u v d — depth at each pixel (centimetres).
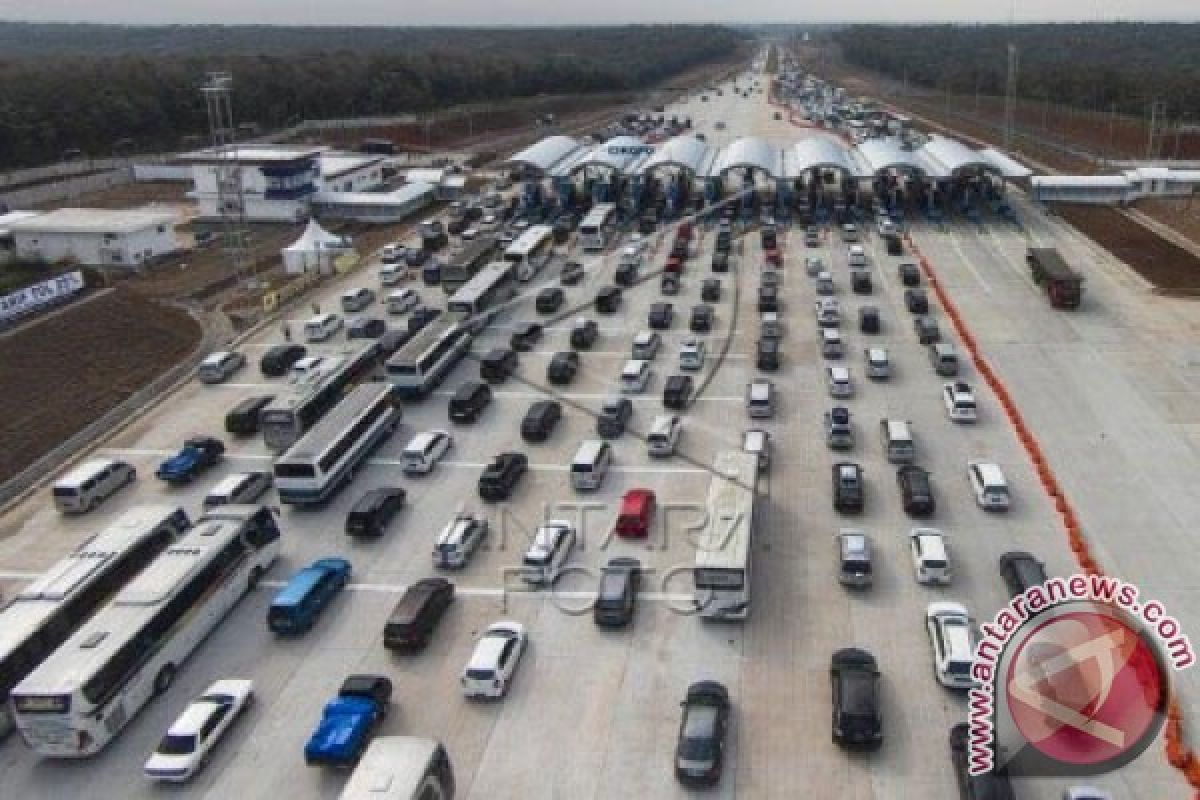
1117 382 5422
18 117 12525
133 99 14112
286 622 3462
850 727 2850
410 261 8225
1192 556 3791
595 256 8231
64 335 6200
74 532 4247
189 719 2950
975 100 19725
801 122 16888
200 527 3762
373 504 4119
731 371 5759
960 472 4494
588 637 3450
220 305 7262
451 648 3416
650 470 4600
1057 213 9481
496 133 17150
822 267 7600
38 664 3186
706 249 8362
